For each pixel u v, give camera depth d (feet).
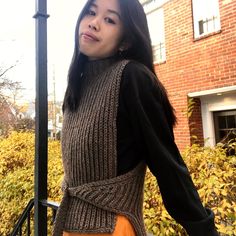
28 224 8.10
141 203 3.48
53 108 55.11
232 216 7.16
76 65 4.05
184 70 23.68
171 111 3.55
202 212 3.02
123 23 3.76
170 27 24.89
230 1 20.80
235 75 20.40
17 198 14.05
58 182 11.60
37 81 6.37
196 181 8.25
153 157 3.16
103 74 3.67
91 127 3.36
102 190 3.25
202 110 23.17
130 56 3.79
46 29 6.62
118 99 3.34
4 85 42.73
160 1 26.09
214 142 22.21
